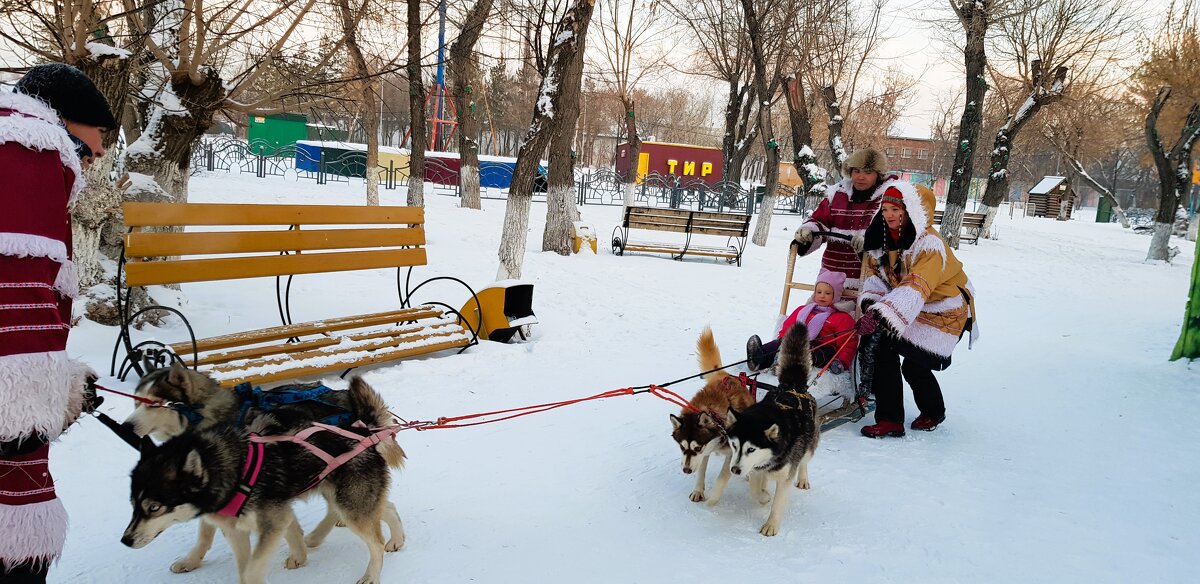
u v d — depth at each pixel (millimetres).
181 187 7734
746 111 30688
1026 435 5871
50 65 2660
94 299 6652
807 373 4820
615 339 8445
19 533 2471
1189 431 6000
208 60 7508
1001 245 22719
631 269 13398
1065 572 3789
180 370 3586
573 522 4168
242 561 3303
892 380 5684
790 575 3699
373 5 9094
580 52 9859
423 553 3756
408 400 5934
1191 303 8141
